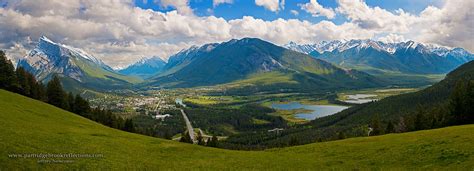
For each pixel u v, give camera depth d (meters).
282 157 58.09
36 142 46.06
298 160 54.47
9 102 77.50
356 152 55.75
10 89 124.00
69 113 97.50
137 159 48.19
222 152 62.91
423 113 126.69
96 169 39.59
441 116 115.19
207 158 55.47
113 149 52.53
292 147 71.25
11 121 56.66
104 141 58.22
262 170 46.09
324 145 67.88
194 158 54.62
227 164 50.50
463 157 41.75
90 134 64.31
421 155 46.50
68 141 51.81
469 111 98.69
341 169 45.19
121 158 47.16
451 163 40.91
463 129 59.00
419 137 58.53
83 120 91.12
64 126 68.94
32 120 65.06
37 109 82.44
